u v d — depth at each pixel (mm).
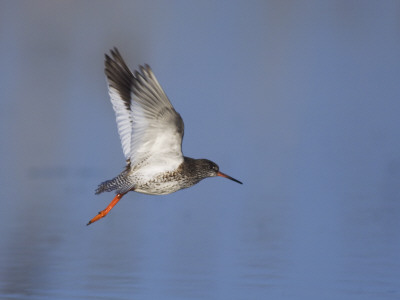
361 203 15539
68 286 11102
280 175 17578
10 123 21281
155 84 9586
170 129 9898
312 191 16469
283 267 11922
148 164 10016
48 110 22359
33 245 13141
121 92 10094
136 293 10891
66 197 15945
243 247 13039
